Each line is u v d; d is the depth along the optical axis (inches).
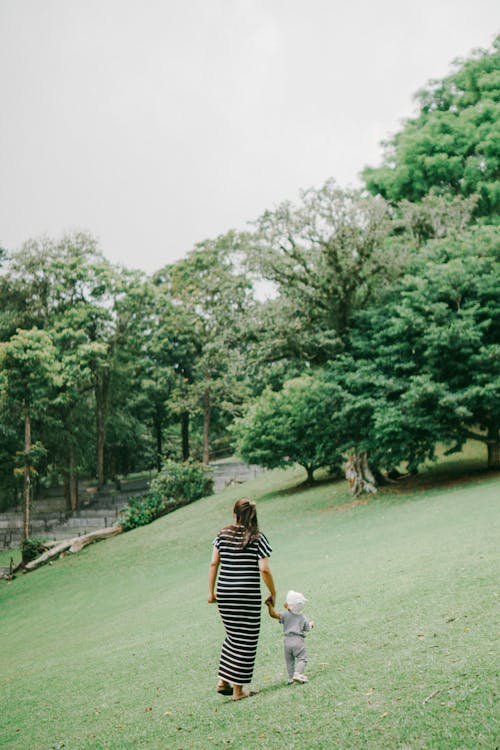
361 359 1169.4
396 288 1191.6
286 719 231.1
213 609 579.2
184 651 417.4
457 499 901.8
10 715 360.2
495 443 1123.3
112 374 2062.0
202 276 2031.3
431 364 1063.0
